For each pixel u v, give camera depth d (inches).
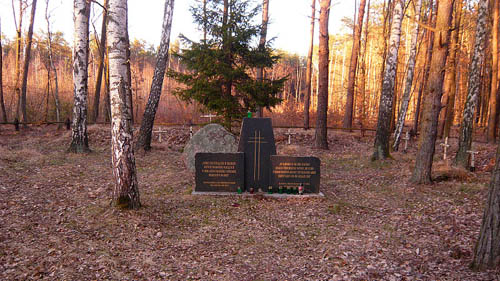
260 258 239.5
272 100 666.8
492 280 180.2
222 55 637.3
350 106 1000.9
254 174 407.8
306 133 863.7
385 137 582.9
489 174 454.3
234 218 322.0
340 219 320.5
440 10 385.4
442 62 400.8
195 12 655.8
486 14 473.4
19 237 244.7
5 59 1413.6
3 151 499.5
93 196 348.5
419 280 195.2
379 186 438.9
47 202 323.0
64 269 207.3
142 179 451.5
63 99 1173.7
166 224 294.8
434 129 417.1
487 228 192.1
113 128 306.2
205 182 400.8
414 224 297.4
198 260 233.5
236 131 714.8
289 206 359.9
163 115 1267.2
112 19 284.0
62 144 637.3
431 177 433.7
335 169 560.4
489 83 1069.8
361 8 954.1
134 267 217.8
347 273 210.2
